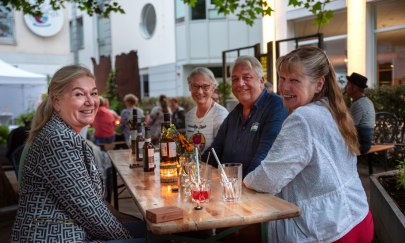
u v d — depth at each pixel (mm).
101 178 2051
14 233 1811
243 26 13875
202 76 3535
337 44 9180
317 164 1830
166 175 2406
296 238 1874
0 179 3549
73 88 1928
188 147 2439
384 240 3283
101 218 1824
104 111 8250
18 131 4227
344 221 1838
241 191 2006
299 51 1961
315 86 1949
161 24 15359
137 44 16766
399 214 2836
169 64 15141
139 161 3193
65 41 20875
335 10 8906
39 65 20219
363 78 5066
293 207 1798
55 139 1772
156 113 8570
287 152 1837
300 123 1831
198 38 14180
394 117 6023
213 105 3629
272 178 1885
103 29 18625
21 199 1821
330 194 1852
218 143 3004
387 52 8273
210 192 2121
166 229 1621
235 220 1686
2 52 19109
